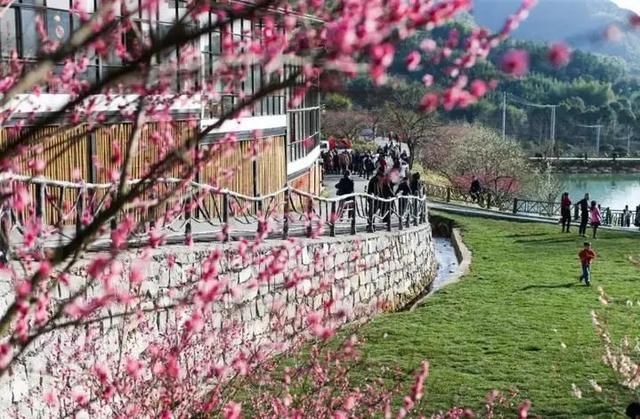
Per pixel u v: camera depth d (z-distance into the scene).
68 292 7.09
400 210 18.91
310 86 2.80
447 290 17.03
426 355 11.64
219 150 4.47
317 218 13.56
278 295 11.41
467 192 43.59
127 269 7.24
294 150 20.36
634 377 9.30
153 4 3.09
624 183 68.19
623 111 96.25
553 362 11.35
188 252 9.38
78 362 7.07
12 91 2.36
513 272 19.39
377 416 8.55
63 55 2.43
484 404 9.52
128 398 6.28
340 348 7.47
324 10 2.56
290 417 6.15
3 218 5.46
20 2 10.05
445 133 46.62
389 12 2.13
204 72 2.96
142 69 2.52
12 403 6.90
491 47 2.27
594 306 15.30
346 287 14.00
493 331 13.21
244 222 13.02
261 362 7.02
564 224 27.52
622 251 22.92
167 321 8.81
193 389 6.57
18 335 3.28
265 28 3.65
